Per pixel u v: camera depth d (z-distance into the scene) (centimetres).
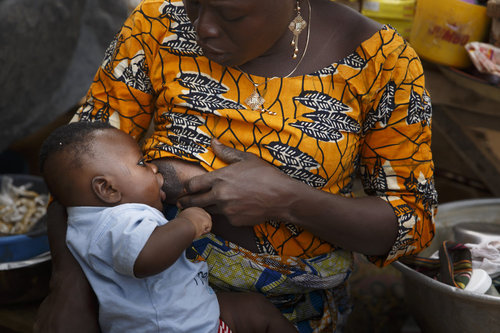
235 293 145
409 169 149
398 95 143
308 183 142
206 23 122
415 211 152
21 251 198
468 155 247
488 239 188
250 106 140
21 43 217
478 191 264
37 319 138
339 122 140
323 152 139
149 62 148
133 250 122
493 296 147
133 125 156
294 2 136
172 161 143
